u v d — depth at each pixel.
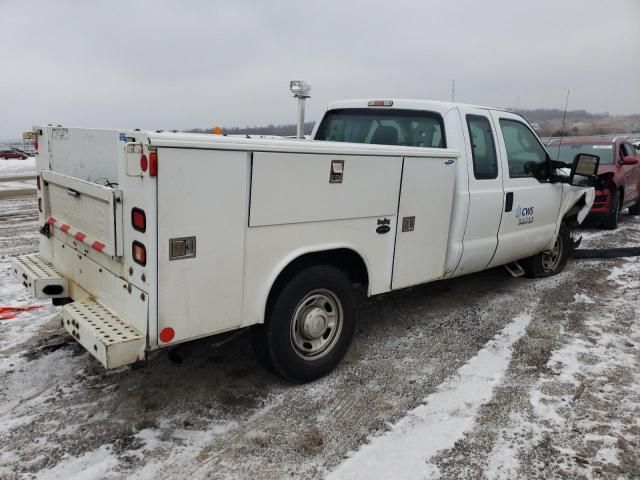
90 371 3.89
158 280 2.86
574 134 10.75
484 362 4.27
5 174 24.41
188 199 2.87
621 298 5.96
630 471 2.96
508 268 6.29
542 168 5.91
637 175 12.00
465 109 4.91
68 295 3.90
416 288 6.20
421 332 4.87
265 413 3.44
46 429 3.17
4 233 8.87
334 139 5.70
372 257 4.00
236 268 3.17
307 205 3.44
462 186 4.67
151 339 2.90
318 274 3.67
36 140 4.23
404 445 3.14
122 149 2.88
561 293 6.11
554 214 6.23
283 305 3.52
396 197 4.04
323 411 3.49
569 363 4.27
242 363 4.12
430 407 3.57
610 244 9.05
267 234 3.28
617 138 11.49
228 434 3.20
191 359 4.15
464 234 4.81
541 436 3.27
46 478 2.75
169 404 3.50
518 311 5.48
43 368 3.91
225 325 3.21
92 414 3.35
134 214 2.86
